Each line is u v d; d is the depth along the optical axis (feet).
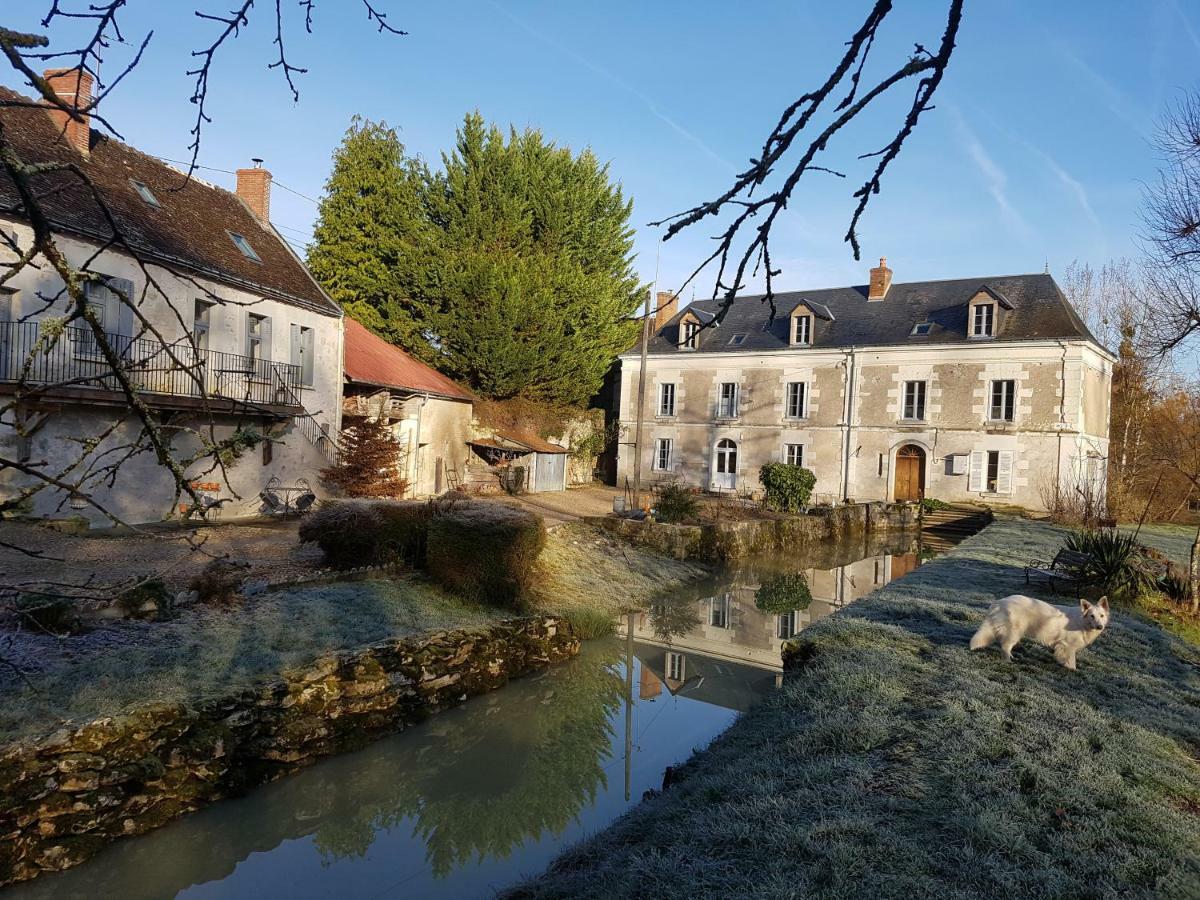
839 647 26.76
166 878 19.38
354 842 21.17
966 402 87.25
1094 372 87.56
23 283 38.27
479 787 24.32
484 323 86.63
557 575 47.26
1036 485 82.99
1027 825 14.38
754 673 36.17
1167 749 18.07
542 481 94.63
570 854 17.39
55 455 40.75
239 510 53.16
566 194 97.60
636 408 111.04
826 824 14.56
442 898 18.12
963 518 82.23
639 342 113.09
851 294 104.42
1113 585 35.83
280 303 57.52
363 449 58.08
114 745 19.65
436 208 94.22
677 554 61.52
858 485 94.02
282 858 20.33
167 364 46.21
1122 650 26.61
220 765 21.56
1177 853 13.44
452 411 83.97
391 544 38.78
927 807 15.28
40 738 18.71
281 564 36.73
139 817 19.61
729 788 17.44
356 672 26.53
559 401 103.81
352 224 94.73
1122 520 88.58
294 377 57.88
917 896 12.36
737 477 102.32
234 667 24.81
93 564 32.99
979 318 87.45
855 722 19.54
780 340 101.40
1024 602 25.14
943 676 23.27
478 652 32.32
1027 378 83.66
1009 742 17.97
